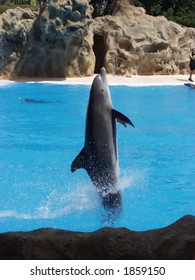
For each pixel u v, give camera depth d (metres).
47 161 10.78
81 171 9.95
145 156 11.27
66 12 20.92
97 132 6.66
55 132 13.38
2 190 8.89
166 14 29.92
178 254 3.64
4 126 13.92
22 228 7.30
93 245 3.66
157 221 7.65
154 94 19.06
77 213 7.69
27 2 27.44
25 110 15.91
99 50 25.22
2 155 11.24
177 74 24.84
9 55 21.64
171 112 16.06
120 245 3.66
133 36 23.95
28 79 21.69
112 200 7.05
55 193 8.68
